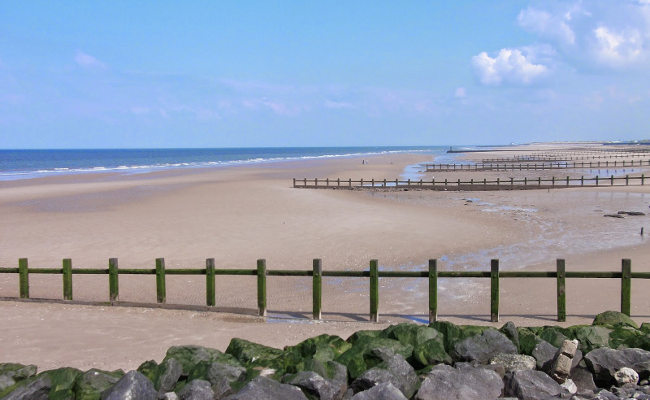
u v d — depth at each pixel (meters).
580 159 96.88
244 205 31.08
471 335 8.19
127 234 22.34
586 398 6.63
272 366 7.48
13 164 117.81
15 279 15.84
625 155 104.31
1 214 28.62
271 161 124.31
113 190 42.19
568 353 7.31
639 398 6.54
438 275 10.95
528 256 18.52
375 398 6.45
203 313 11.82
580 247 20.05
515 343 8.14
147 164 113.94
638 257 17.83
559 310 10.99
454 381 6.82
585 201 35.59
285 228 23.53
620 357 7.44
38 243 20.73
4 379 7.09
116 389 6.39
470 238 21.81
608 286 14.05
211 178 58.53
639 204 33.56
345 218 26.27
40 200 35.34
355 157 150.88
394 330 8.39
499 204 34.44
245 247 19.81
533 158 106.62
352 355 7.59
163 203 32.53
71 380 7.01
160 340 9.87
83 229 23.53
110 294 12.44
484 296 13.48
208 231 22.91
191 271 12.06
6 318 11.37
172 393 6.67
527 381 6.87
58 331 10.42
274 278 15.85
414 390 6.99
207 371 7.13
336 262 17.61
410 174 68.31
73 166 105.19
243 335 10.16
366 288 14.62
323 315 12.01
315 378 6.74
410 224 24.77
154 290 14.48
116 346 9.53
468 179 58.81
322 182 53.03
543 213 29.78
